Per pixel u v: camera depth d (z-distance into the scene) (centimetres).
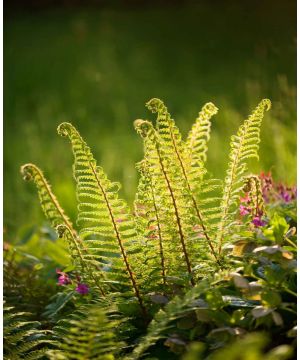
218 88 958
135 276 231
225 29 1231
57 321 247
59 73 1141
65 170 633
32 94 1041
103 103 976
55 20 1479
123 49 1258
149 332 203
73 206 487
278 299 201
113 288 248
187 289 227
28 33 1391
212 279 205
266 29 1119
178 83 1041
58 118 906
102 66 1157
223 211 237
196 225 241
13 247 326
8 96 1041
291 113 490
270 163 446
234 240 229
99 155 722
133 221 231
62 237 230
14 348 222
